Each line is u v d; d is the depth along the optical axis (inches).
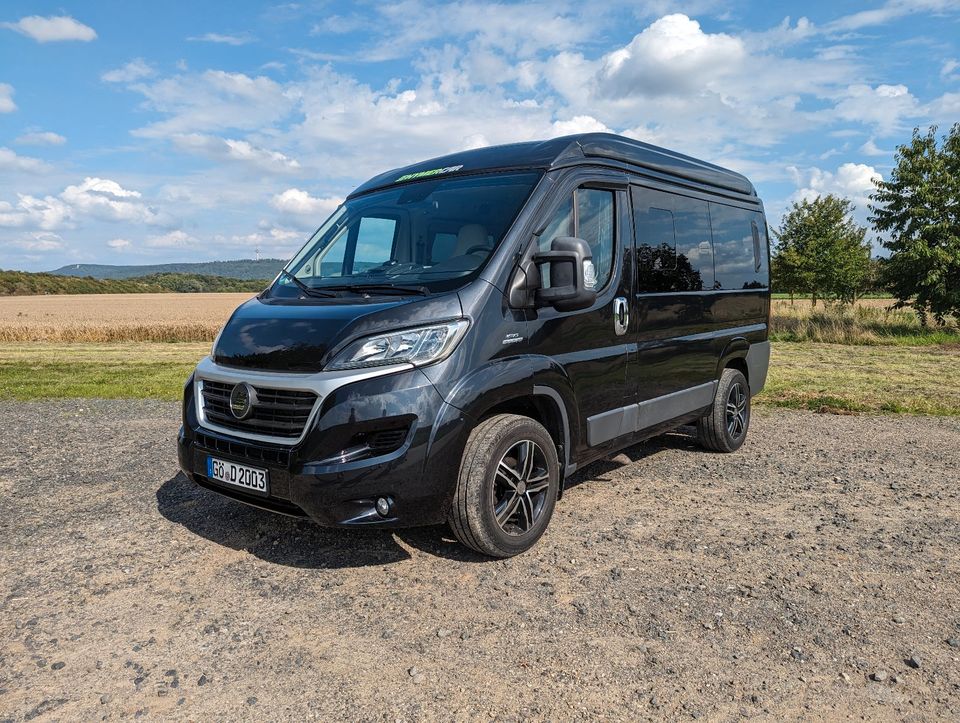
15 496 199.5
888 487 203.3
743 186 256.4
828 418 317.4
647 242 190.9
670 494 195.5
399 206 171.9
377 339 131.3
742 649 111.2
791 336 832.9
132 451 256.1
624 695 98.7
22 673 106.6
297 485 128.8
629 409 182.2
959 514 179.0
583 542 158.7
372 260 165.9
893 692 99.1
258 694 100.3
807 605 126.6
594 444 170.6
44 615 125.8
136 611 127.0
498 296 143.9
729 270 235.8
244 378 139.2
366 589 135.1
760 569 143.2
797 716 93.6
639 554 151.4
